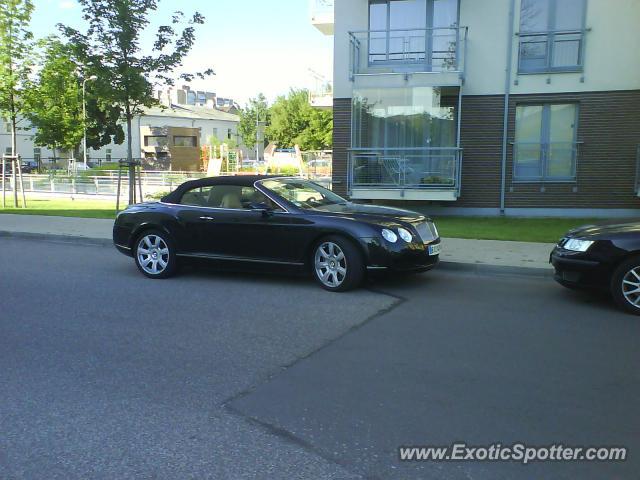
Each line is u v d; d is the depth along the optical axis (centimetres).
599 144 1523
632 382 441
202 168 5597
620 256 636
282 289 767
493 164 1584
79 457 335
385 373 461
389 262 719
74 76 1817
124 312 655
